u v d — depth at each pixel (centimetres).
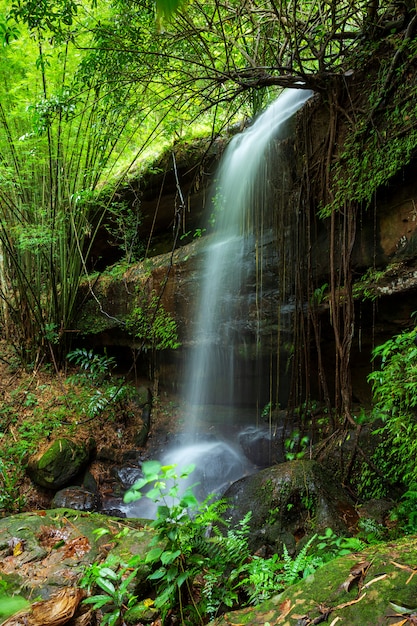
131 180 608
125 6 405
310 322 404
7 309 654
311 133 404
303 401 438
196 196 588
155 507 432
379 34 354
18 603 90
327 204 380
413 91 310
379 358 378
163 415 582
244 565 215
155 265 589
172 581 210
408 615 130
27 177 575
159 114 586
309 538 265
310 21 393
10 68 523
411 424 294
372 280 348
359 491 319
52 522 289
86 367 614
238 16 388
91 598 198
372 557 162
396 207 332
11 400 557
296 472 304
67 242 622
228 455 479
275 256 439
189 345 540
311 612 144
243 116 545
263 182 462
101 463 503
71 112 464
